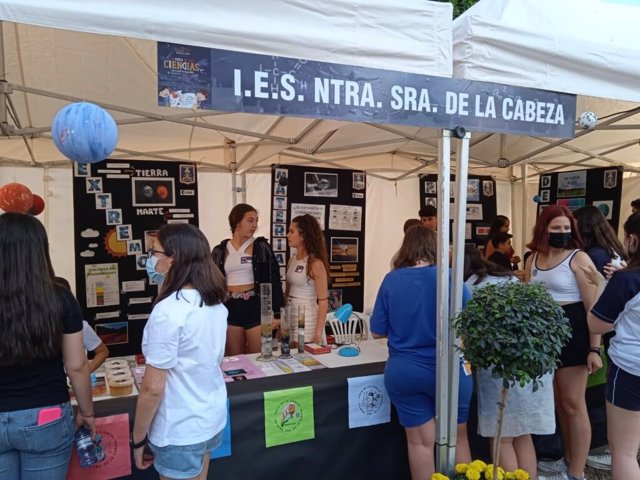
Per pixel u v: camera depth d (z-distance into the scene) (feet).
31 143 12.79
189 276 5.49
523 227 19.65
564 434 9.12
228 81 5.35
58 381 5.10
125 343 13.92
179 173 14.29
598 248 9.20
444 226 6.97
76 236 13.44
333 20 5.88
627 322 6.75
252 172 16.61
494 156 16.49
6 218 4.85
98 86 9.74
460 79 6.62
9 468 4.96
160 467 5.42
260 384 7.82
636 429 6.79
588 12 8.20
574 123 7.47
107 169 13.64
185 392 5.38
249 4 5.46
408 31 6.29
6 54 8.54
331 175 16.56
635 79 7.52
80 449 5.57
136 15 4.91
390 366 7.59
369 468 8.32
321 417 7.93
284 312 9.34
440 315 7.06
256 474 7.48
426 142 12.08
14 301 4.66
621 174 16.25
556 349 5.82
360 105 6.03
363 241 17.21
